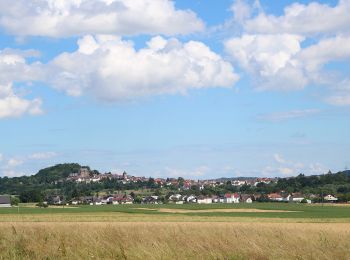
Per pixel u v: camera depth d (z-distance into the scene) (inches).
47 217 3090.6
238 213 4035.4
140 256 745.6
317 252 784.9
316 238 912.3
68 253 761.6
